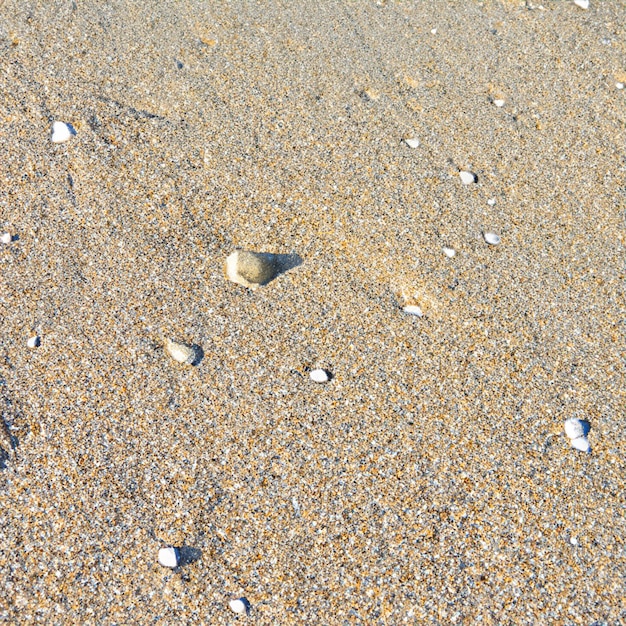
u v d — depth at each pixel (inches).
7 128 26.2
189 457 21.7
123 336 23.1
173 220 24.9
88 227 24.7
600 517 21.3
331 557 20.7
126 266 24.1
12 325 23.2
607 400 22.8
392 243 24.9
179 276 24.1
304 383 22.7
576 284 24.6
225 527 21.0
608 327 24.0
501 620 20.3
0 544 20.6
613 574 20.7
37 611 20.1
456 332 23.6
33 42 28.2
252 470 21.6
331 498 21.3
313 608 20.3
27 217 24.8
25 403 22.2
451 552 20.8
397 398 22.6
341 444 21.9
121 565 20.6
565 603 20.4
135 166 25.8
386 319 23.7
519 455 22.0
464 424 22.3
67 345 23.0
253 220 25.1
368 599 20.4
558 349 23.5
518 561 20.8
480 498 21.4
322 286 24.2
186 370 22.8
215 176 25.7
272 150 26.4
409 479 21.6
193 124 26.7
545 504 21.4
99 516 21.0
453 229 25.3
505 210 25.8
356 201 25.6
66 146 26.0
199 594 20.4
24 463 21.5
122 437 21.9
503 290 24.4
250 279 24.0
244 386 22.6
